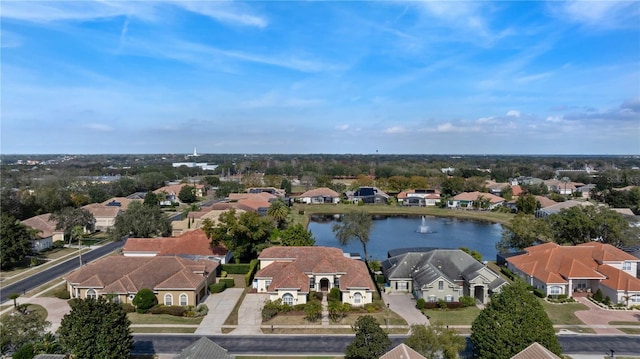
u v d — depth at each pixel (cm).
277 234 11106
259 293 7388
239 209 13412
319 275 7244
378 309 6606
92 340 4328
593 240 9612
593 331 5894
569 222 9619
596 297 7081
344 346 5434
